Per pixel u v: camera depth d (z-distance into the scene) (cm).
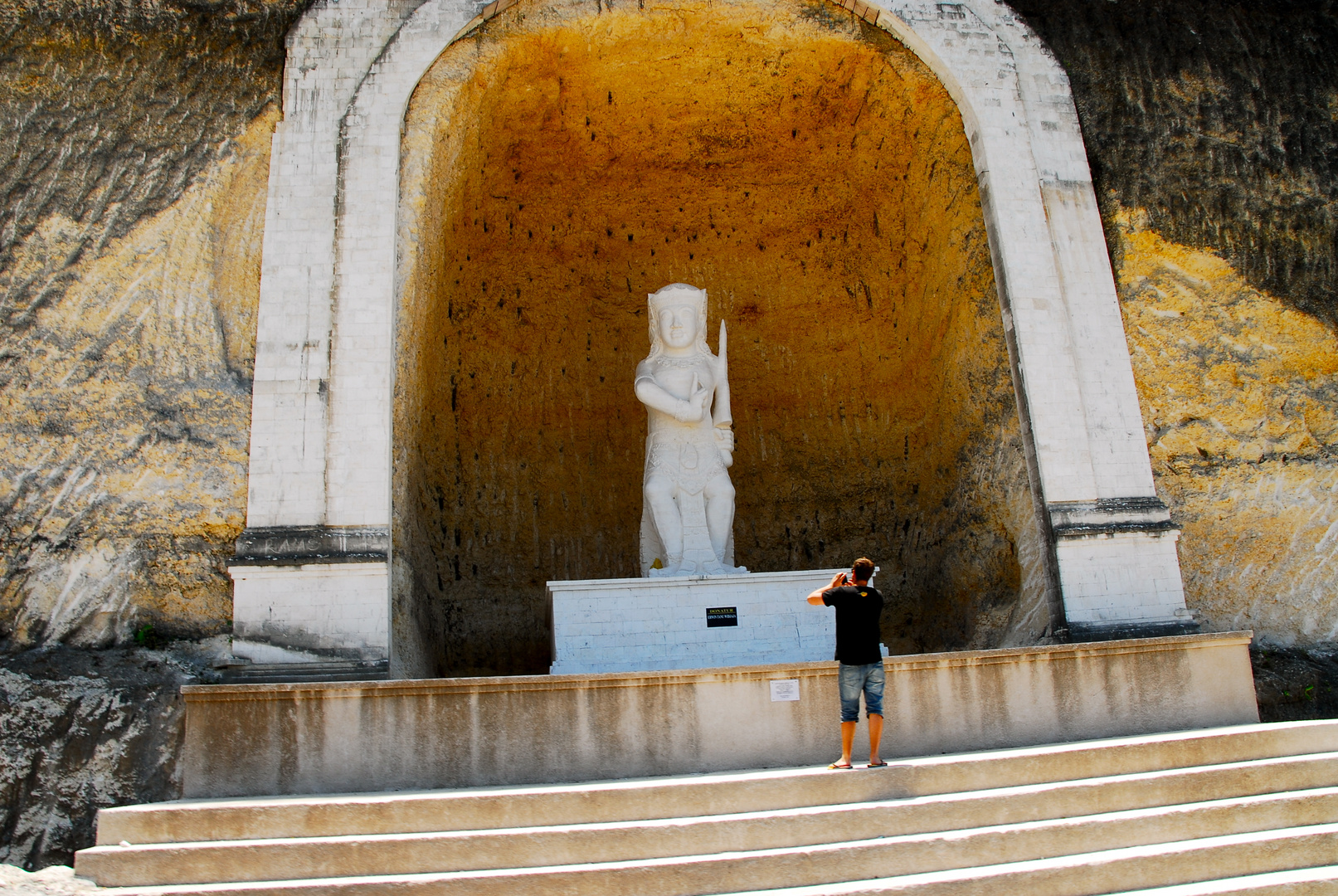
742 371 1581
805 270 1590
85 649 1051
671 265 1594
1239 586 1220
